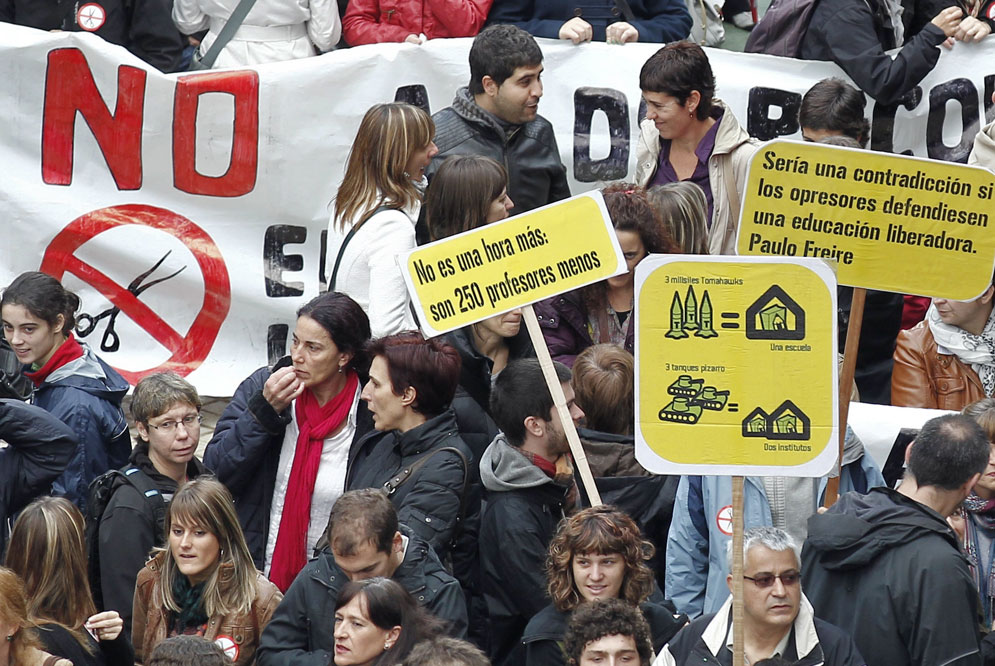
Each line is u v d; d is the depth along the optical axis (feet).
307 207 100.99
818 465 58.29
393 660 57.11
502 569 66.69
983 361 82.64
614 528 59.47
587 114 101.81
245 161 99.96
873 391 93.45
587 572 59.47
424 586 62.18
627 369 70.85
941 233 68.64
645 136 94.07
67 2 103.19
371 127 78.38
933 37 99.76
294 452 72.69
